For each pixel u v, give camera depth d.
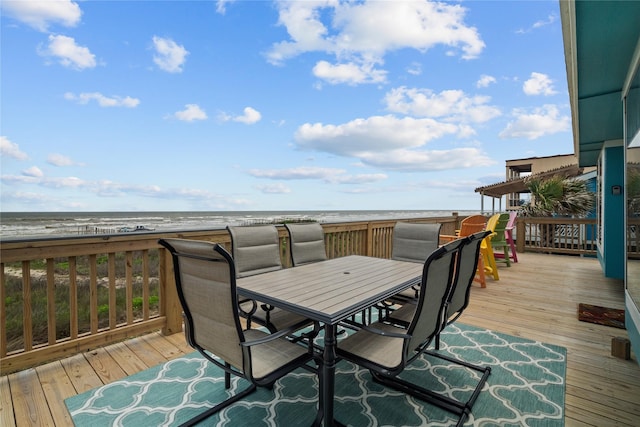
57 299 4.02
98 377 2.20
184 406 1.88
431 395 1.95
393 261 2.89
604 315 3.34
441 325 1.83
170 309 2.92
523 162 16.53
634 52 2.24
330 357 1.56
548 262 6.55
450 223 7.43
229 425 1.72
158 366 2.35
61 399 1.95
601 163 5.44
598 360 2.42
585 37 2.05
